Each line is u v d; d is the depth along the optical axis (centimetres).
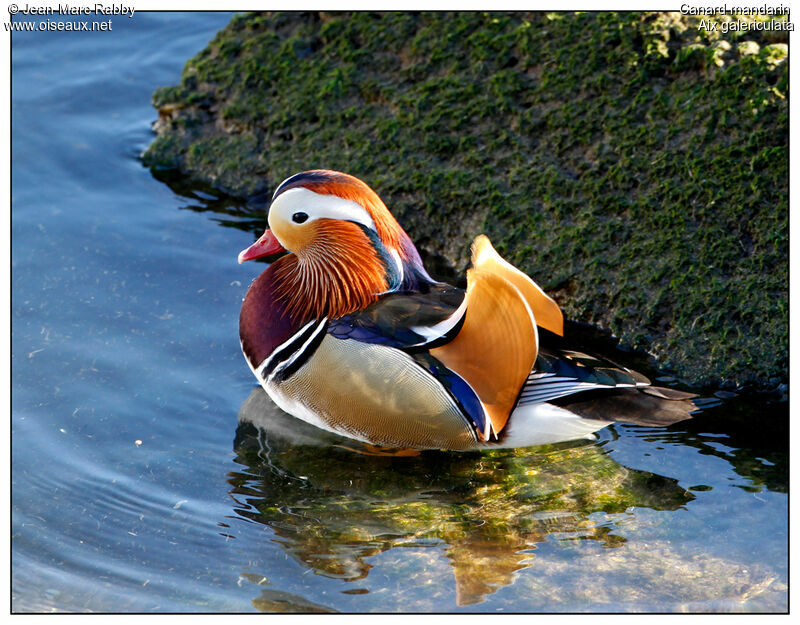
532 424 959
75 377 1079
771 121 1172
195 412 1050
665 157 1194
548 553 872
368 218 1002
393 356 942
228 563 871
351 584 843
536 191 1238
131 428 1026
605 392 942
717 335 1088
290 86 1436
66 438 1009
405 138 1332
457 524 913
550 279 1183
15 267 1223
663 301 1123
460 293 1009
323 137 1378
